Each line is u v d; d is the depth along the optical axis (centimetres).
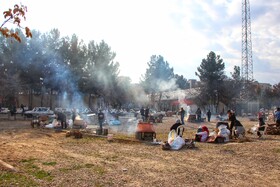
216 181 909
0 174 915
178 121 1778
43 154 1317
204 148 1559
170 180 910
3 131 2503
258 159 1251
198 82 7625
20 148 1488
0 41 5550
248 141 1858
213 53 7331
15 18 630
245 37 8481
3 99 5753
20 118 4762
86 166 1079
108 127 2967
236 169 1070
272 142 1773
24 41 5531
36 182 848
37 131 2512
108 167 1070
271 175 990
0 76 5325
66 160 1184
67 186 823
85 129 2672
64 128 2828
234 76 8050
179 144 1516
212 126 3272
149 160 1218
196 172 1016
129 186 840
